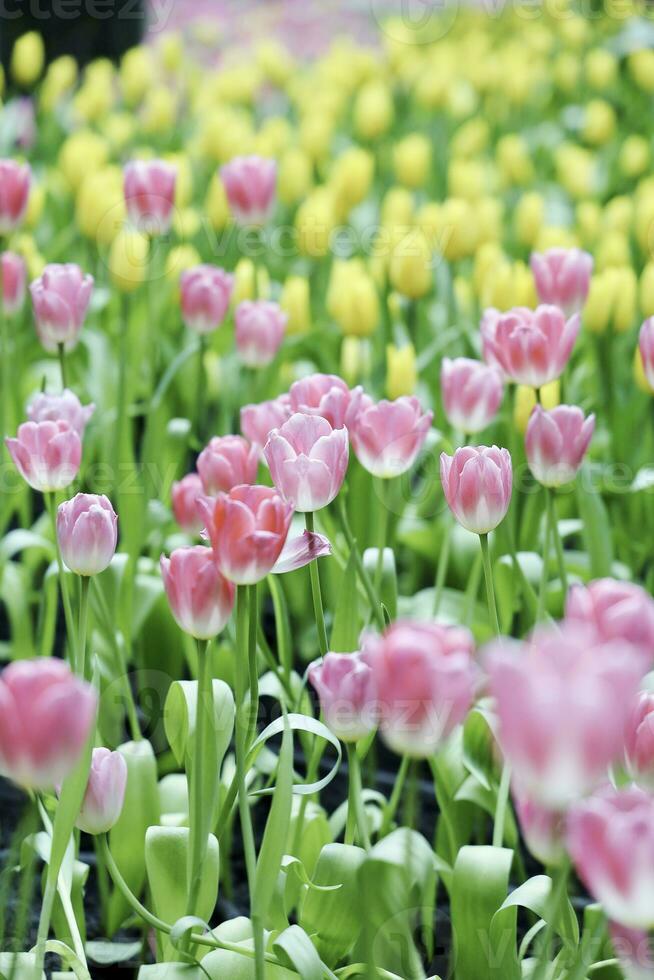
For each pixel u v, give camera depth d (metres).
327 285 4.99
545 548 2.90
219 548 2.51
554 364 2.97
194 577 2.52
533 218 4.52
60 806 2.58
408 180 5.22
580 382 3.99
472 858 2.68
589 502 3.33
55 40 7.38
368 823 2.96
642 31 7.81
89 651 3.02
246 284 3.91
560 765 2.30
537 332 2.95
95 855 3.13
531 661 2.30
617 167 6.71
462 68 8.14
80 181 4.65
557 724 2.29
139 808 2.91
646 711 2.49
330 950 2.71
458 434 3.48
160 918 2.73
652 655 2.44
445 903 3.01
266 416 2.88
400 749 2.41
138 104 7.09
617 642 2.35
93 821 2.60
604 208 6.36
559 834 2.46
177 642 3.32
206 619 2.53
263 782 3.15
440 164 6.65
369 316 3.54
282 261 5.26
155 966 2.63
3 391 3.50
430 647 2.38
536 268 3.24
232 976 2.66
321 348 4.18
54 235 5.43
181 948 2.63
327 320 4.72
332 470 2.62
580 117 7.60
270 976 2.66
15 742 2.37
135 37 7.62
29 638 3.32
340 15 11.54
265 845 2.55
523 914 3.04
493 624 2.69
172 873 2.73
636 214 5.05
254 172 3.56
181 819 2.93
